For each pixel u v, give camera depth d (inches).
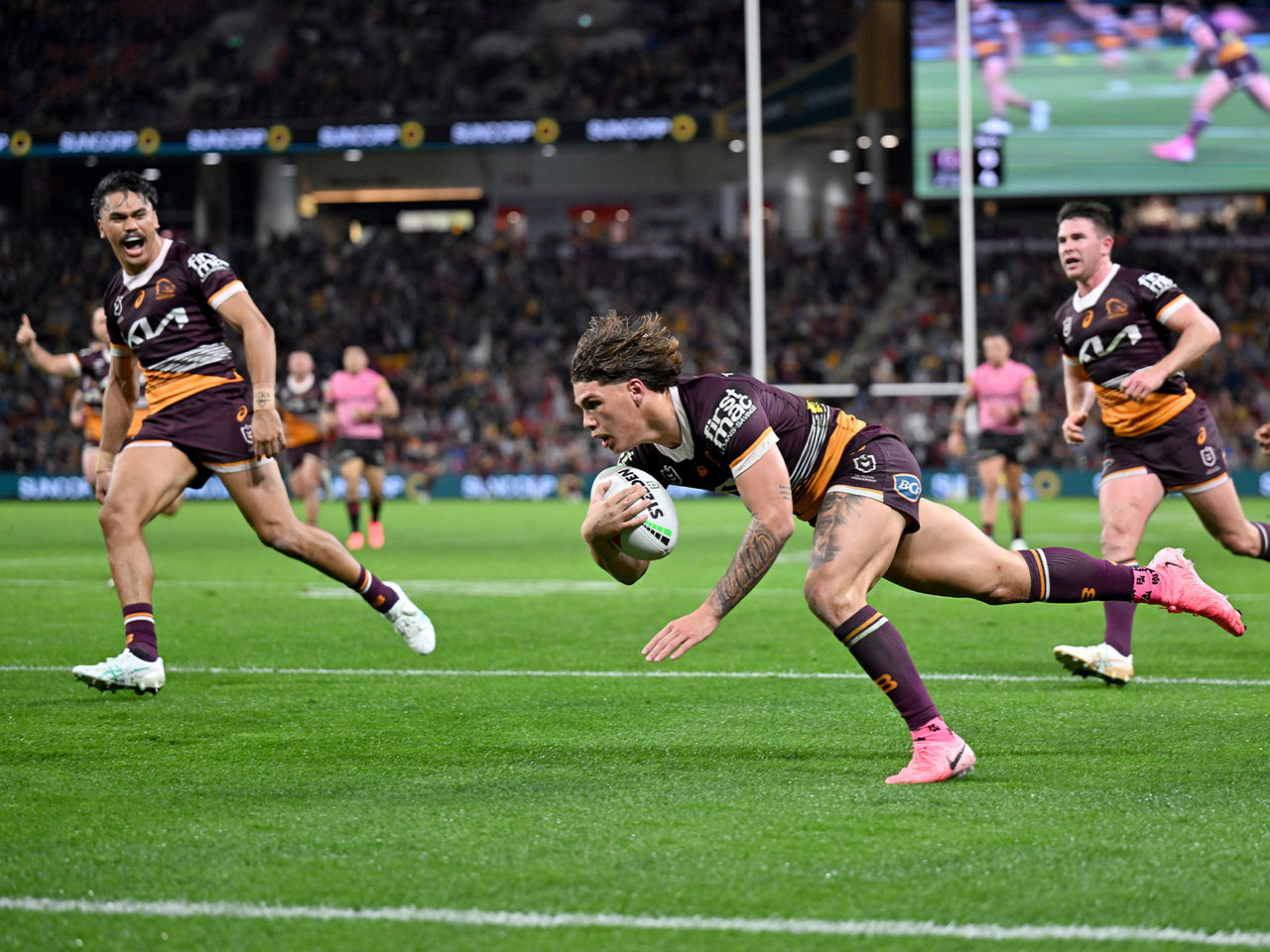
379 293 2640.3
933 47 1792.6
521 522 1486.2
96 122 2282.2
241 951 196.1
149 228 404.2
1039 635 551.5
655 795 286.7
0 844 250.4
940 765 296.7
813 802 279.7
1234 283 2434.8
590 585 778.2
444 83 2482.8
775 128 2156.7
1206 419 446.0
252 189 2832.2
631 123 2156.7
